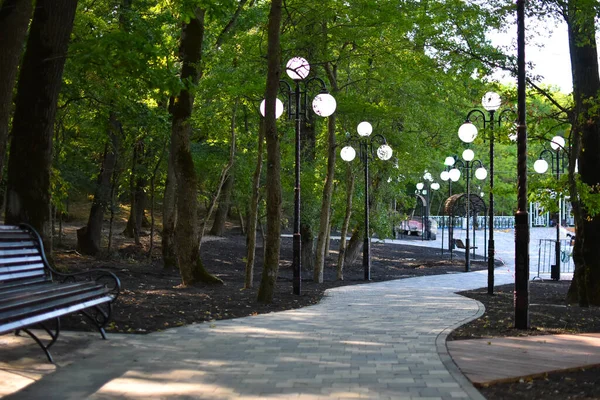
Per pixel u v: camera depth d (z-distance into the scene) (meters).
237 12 17.12
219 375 6.70
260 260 28.81
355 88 23.27
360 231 29.02
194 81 16.41
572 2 13.54
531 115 15.38
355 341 8.80
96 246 25.38
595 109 13.08
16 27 8.96
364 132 18.55
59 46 11.27
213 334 9.28
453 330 9.94
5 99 8.91
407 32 18.55
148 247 29.34
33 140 11.34
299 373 6.80
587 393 6.16
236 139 22.91
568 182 13.92
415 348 8.28
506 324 10.62
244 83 15.88
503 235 56.28
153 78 11.29
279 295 15.15
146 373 6.75
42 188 11.47
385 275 24.81
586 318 11.53
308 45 19.03
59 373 6.67
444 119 26.91
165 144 23.42
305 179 23.62
